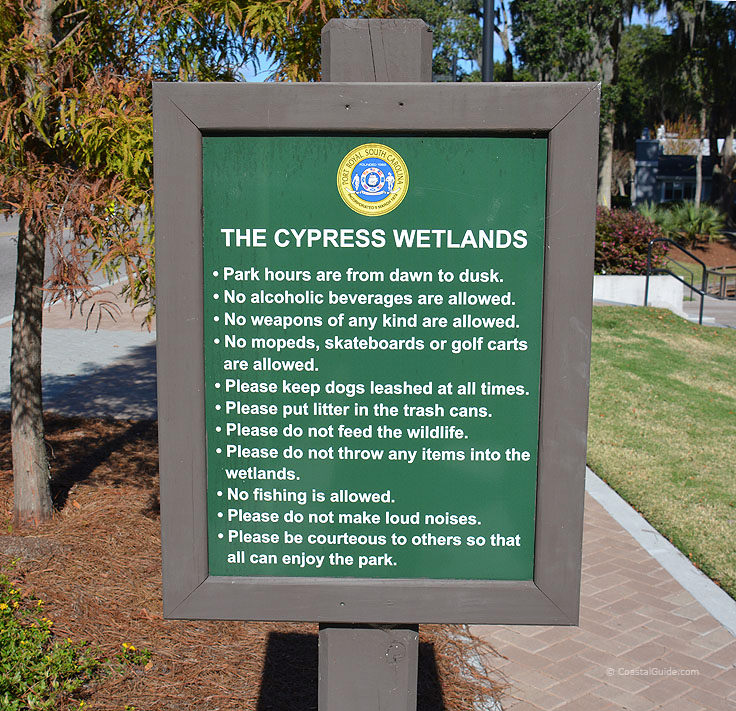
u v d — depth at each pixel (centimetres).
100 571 469
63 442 729
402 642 237
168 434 220
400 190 216
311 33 433
